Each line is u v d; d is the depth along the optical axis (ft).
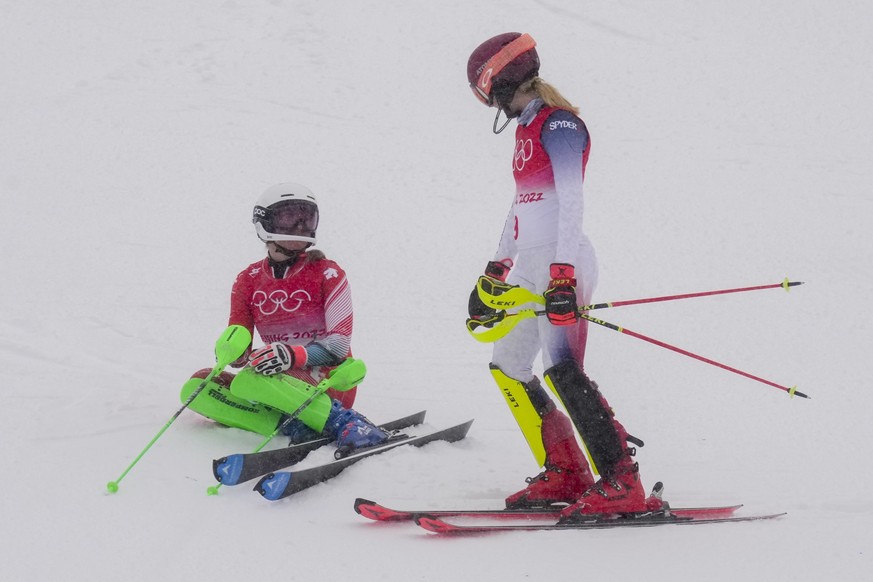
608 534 46.42
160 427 58.95
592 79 188.96
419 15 215.31
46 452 53.83
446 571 41.73
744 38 214.28
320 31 204.54
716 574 41.91
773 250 120.37
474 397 76.23
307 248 62.59
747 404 75.15
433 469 55.88
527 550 44.16
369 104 174.60
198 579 40.52
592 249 51.72
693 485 57.11
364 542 44.73
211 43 197.57
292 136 158.51
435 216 131.34
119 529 44.96
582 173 49.73
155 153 148.25
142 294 100.07
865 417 72.13
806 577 41.75
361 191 139.03
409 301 103.86
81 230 119.96
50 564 41.37
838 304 102.42
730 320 98.12
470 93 182.39
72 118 159.94
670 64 197.06
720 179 146.10
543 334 50.21
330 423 58.34
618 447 48.14
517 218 52.01
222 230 123.54
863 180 146.72
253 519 47.03
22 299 95.30
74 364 75.66
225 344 55.72
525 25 213.25
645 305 103.14
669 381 80.94
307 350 60.03
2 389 65.87
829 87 188.85
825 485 57.06
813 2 235.61
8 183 133.39
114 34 202.18
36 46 193.98
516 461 60.23
